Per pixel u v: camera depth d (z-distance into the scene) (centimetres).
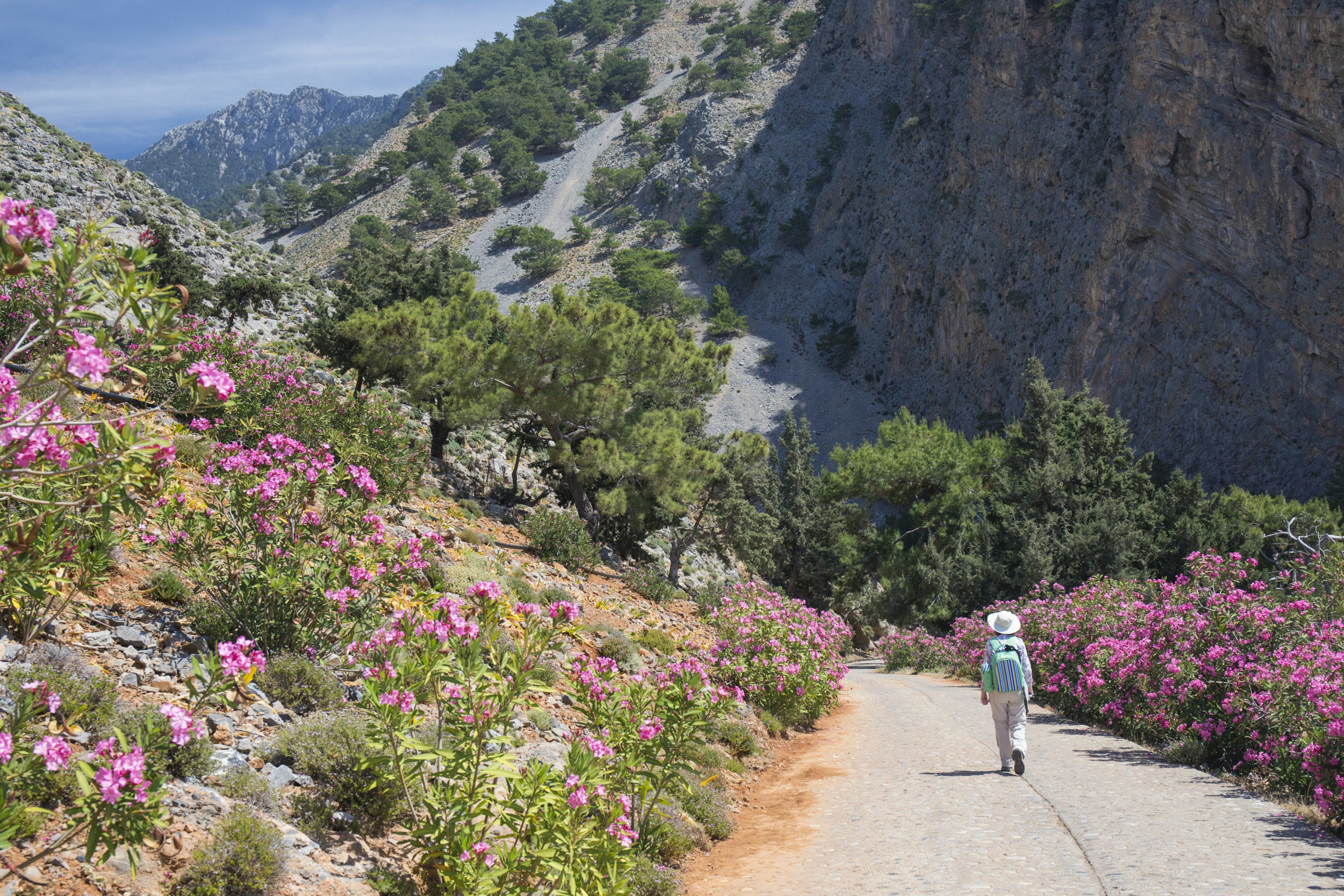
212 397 361
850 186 17150
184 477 1044
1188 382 7956
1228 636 1062
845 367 14575
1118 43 9425
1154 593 1435
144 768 332
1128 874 525
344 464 821
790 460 5588
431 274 4212
